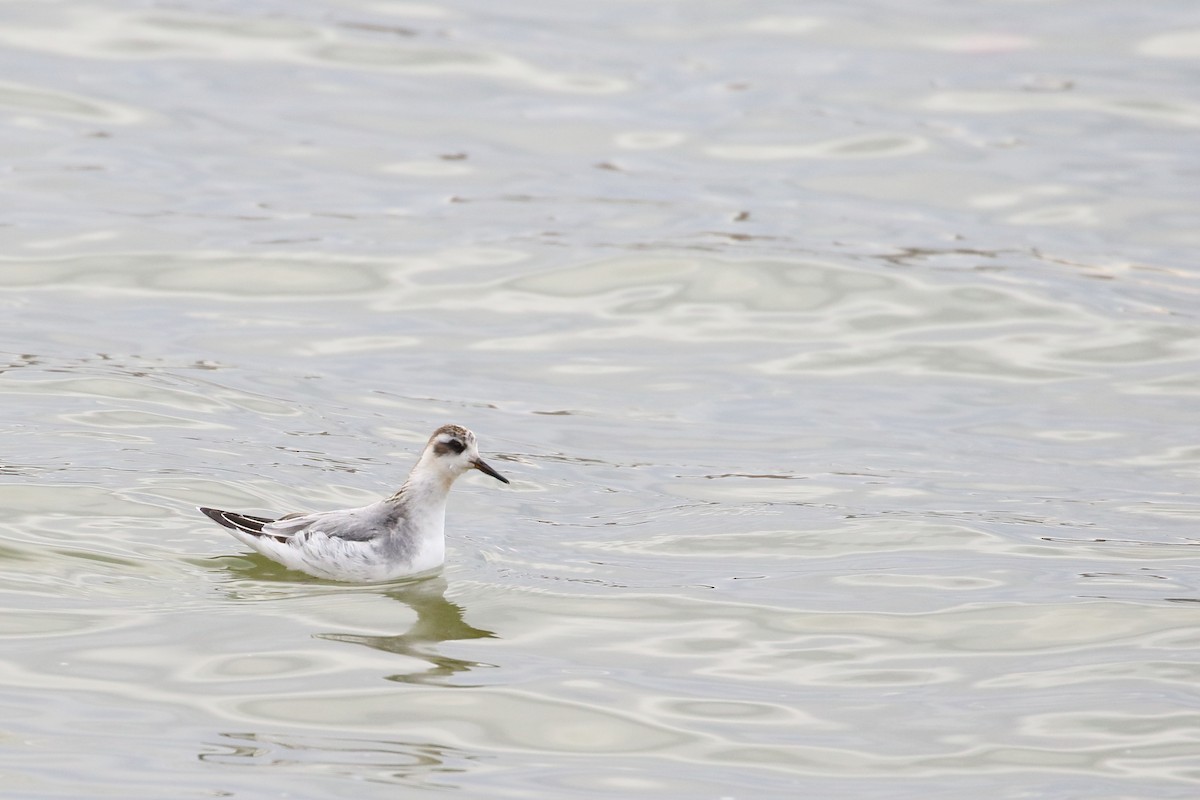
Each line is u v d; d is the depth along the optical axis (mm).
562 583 13789
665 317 21312
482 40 31625
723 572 14164
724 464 16906
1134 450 17422
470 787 10203
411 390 18578
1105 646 12719
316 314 20750
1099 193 25297
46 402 16859
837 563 14414
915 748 10992
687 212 24469
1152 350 20312
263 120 27281
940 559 14508
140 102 27531
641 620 13070
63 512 14180
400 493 13883
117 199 23781
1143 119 28312
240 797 9883
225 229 23031
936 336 20812
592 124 27922
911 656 12516
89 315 20031
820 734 11164
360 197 24578
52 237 22312
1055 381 19531
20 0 31547
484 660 12156
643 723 11250
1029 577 14117
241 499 14797
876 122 28234
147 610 12648
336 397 18078
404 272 22109
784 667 12258
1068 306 21594
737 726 11242
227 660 11867
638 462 16922
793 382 19516
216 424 16750
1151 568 14312
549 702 11461
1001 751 10961
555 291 21891
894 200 25203
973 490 16281
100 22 30719
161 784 9992
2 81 27750
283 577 13508
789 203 25016
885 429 18062
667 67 30781
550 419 18062
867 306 21641
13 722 10711
